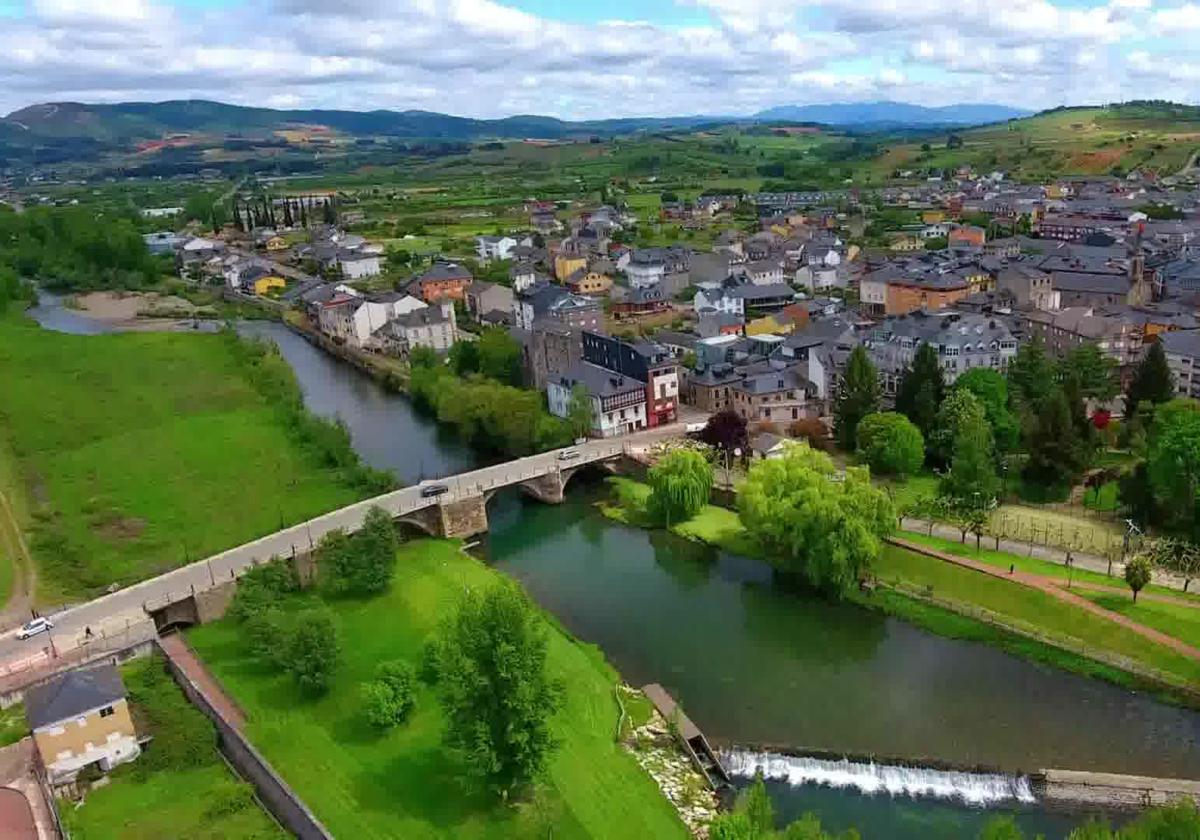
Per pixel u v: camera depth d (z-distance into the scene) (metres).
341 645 105.12
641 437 182.25
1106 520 139.38
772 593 129.75
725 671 110.81
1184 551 125.00
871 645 115.06
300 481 164.62
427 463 183.75
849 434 171.62
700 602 128.12
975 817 84.81
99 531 145.25
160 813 83.88
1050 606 115.50
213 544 140.12
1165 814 68.50
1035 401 173.12
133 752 90.69
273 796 84.88
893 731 97.75
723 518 152.25
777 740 97.19
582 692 103.25
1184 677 101.25
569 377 193.62
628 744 95.44
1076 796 86.38
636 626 122.38
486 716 81.62
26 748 92.25
